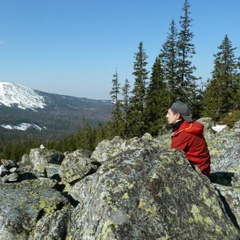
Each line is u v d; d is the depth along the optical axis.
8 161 5.60
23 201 3.96
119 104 28.53
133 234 2.31
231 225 2.63
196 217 2.57
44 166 7.46
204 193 2.77
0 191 4.25
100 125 47.16
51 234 2.85
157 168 2.80
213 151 5.02
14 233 3.45
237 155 4.56
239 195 3.08
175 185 2.72
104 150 8.79
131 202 2.51
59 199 4.14
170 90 23.92
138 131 26.30
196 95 24.64
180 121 3.24
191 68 23.50
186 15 23.33
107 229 2.33
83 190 4.39
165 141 8.50
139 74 26.30
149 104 27.05
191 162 3.18
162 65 25.45
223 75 27.08
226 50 28.55
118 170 2.77
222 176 4.02
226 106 25.95
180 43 23.55
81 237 2.55
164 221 2.44
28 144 80.06
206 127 9.69
